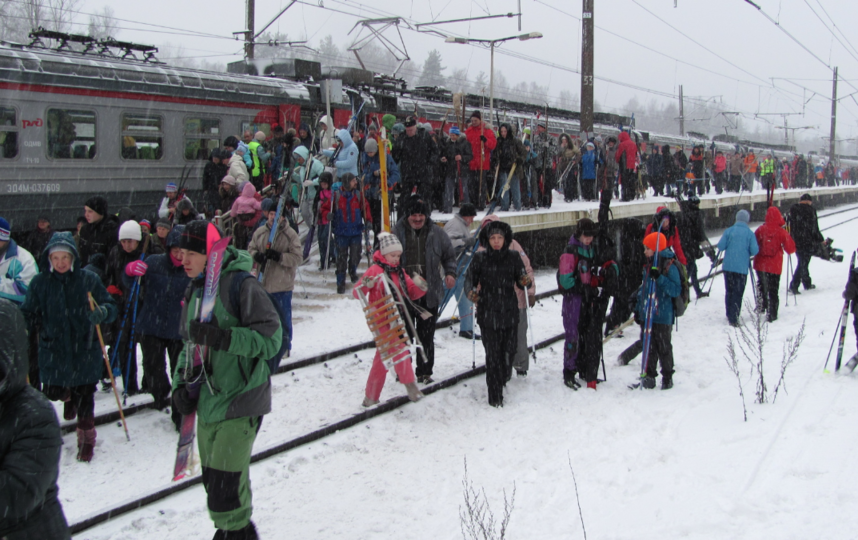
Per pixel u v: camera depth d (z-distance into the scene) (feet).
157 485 15.29
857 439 16.20
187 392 11.15
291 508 14.43
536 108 78.33
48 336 15.57
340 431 18.43
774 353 25.34
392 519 13.99
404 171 35.22
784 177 100.37
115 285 20.24
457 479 15.83
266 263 22.44
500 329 20.24
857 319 22.29
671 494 14.28
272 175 40.22
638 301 22.49
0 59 33.81
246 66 55.16
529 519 13.69
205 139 43.42
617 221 50.06
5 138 34.22
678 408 19.95
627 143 55.01
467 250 26.35
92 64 37.50
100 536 13.25
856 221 92.84
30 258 17.35
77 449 16.79
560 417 19.62
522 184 45.73
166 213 32.07
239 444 11.08
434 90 64.85
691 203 36.37
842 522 12.39
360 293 19.51
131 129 39.40
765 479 14.55
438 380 22.27
